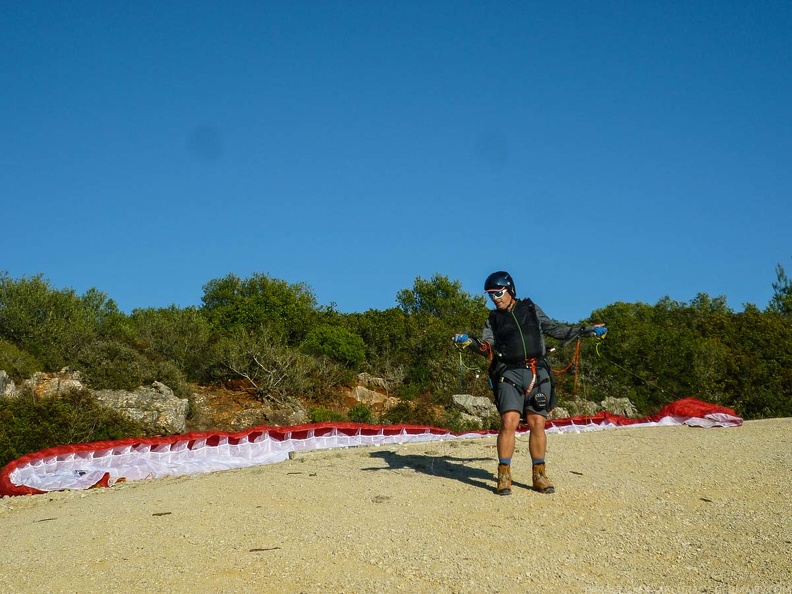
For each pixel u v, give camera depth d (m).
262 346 19.86
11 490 7.76
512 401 6.49
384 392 21.31
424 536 5.28
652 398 19.06
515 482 6.88
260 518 5.77
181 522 5.72
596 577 4.61
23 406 12.36
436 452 8.73
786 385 20.20
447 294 35.09
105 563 4.85
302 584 4.41
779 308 33.09
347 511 5.93
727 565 4.79
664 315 30.52
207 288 30.28
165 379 17.50
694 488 6.63
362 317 25.81
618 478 7.02
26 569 4.79
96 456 9.05
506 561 4.83
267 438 10.21
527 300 6.77
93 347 17.28
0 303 18.16
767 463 7.60
